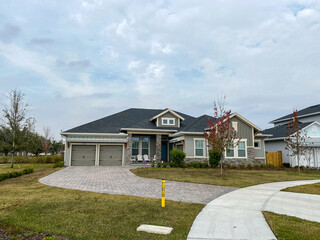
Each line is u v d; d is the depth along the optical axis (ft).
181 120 92.99
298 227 17.57
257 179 45.80
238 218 19.83
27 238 15.26
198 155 73.31
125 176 47.11
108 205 23.70
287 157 85.25
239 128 74.38
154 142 87.81
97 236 15.49
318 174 60.08
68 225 17.65
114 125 81.56
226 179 44.52
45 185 36.47
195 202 25.79
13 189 32.99
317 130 85.56
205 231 16.62
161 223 18.25
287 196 29.55
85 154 74.59
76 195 28.71
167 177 45.06
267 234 16.11
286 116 117.80
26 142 77.10
